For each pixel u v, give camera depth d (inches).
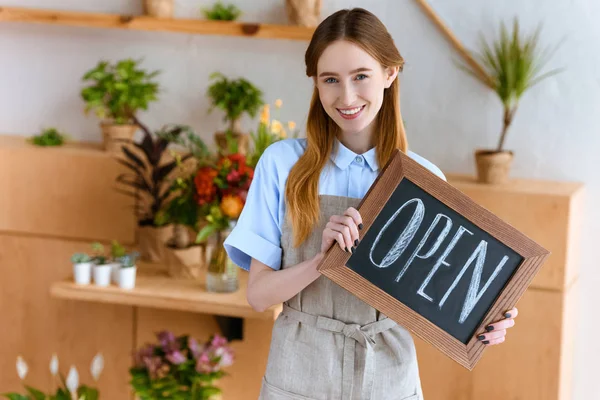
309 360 71.9
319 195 72.0
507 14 122.6
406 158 67.6
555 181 124.0
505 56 116.0
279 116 134.0
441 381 120.2
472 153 126.7
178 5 135.2
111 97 131.2
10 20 135.6
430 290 68.4
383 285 67.9
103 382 131.3
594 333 125.3
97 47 139.6
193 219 115.7
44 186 133.0
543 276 114.0
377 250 68.0
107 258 120.3
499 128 125.0
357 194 72.4
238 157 111.6
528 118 123.9
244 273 123.6
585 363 126.3
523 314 115.6
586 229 123.7
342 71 65.9
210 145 136.6
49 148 134.2
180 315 123.9
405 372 72.7
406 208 68.2
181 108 137.4
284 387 72.5
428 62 126.6
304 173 71.6
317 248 71.6
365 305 71.3
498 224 68.3
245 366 119.3
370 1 127.9
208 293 113.3
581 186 120.1
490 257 68.7
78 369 132.8
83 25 132.6
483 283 68.7
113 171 129.8
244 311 109.3
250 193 73.7
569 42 120.9
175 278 119.8
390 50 67.5
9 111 145.5
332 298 71.4
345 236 65.1
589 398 127.0
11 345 136.9
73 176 131.5
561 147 123.2
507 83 116.0
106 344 130.3
